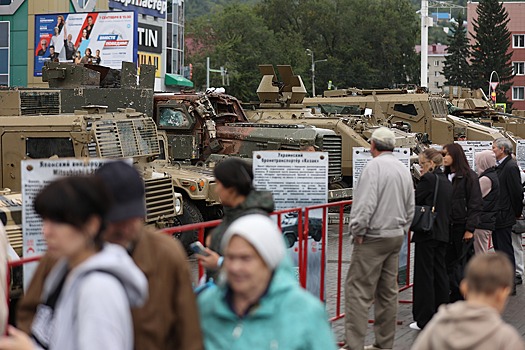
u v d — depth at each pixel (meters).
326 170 10.45
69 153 15.79
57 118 15.89
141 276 4.58
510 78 100.31
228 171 6.72
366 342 10.81
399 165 9.93
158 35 50.31
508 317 12.38
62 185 4.45
